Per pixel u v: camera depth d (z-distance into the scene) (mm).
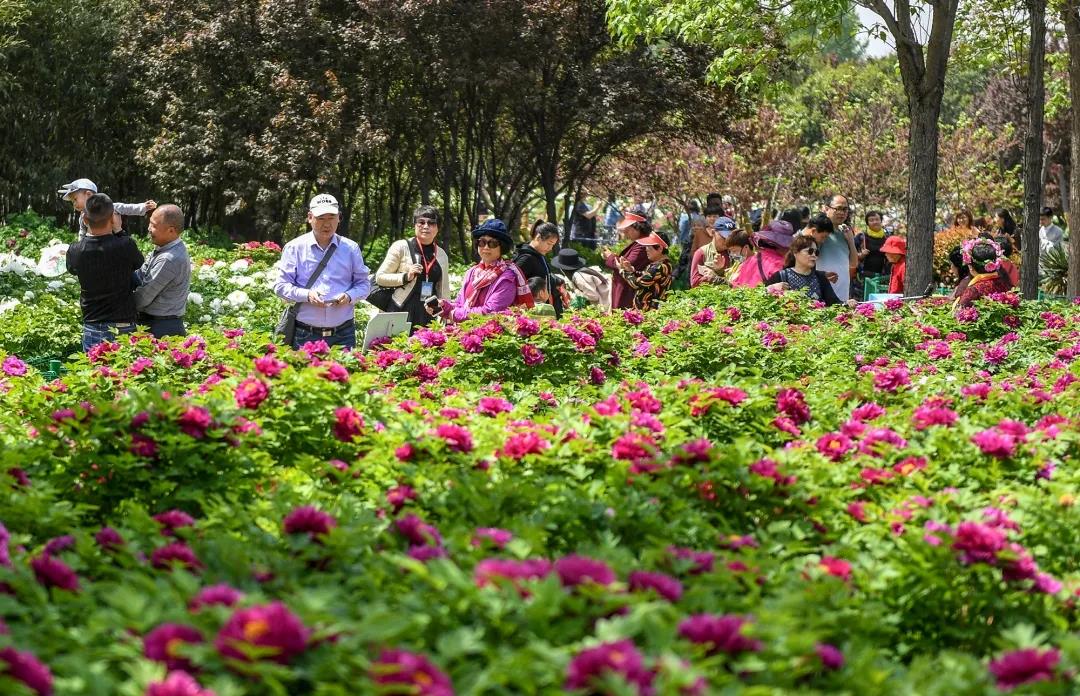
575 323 9367
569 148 30219
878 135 39875
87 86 28562
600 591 3145
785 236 13250
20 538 3832
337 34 26812
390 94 27688
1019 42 20516
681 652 2934
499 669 2863
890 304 12641
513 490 4531
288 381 6023
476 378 8414
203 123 27359
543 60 27297
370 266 27031
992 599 4012
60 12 28516
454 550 3711
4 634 2936
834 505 4812
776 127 37719
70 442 5070
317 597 3043
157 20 27953
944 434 5648
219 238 27297
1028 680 3150
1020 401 7090
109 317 9867
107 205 9750
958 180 38438
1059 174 44438
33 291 14562
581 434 5301
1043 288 22484
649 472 4773
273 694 2781
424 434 5230
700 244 20469
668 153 32312
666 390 6535
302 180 26188
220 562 3717
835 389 7820
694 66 27219
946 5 16266
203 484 4902
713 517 4688
